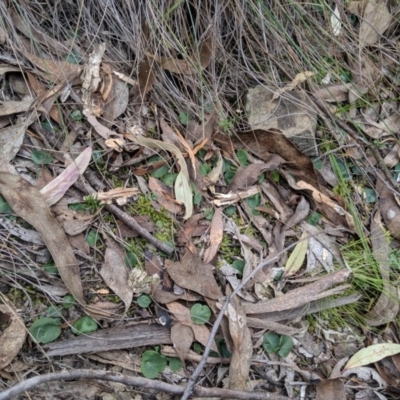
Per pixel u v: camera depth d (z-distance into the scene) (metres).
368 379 0.49
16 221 0.44
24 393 0.40
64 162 0.48
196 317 0.45
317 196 0.54
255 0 0.59
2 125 0.47
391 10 0.67
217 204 0.51
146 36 0.55
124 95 0.52
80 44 0.54
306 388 0.47
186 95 0.55
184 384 0.44
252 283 0.48
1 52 0.49
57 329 0.42
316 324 0.49
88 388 0.41
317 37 0.62
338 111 0.60
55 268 0.43
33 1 0.52
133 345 0.43
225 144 0.54
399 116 0.62
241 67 0.59
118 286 0.45
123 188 0.49
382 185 0.58
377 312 0.51
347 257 0.53
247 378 0.44
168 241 0.48
